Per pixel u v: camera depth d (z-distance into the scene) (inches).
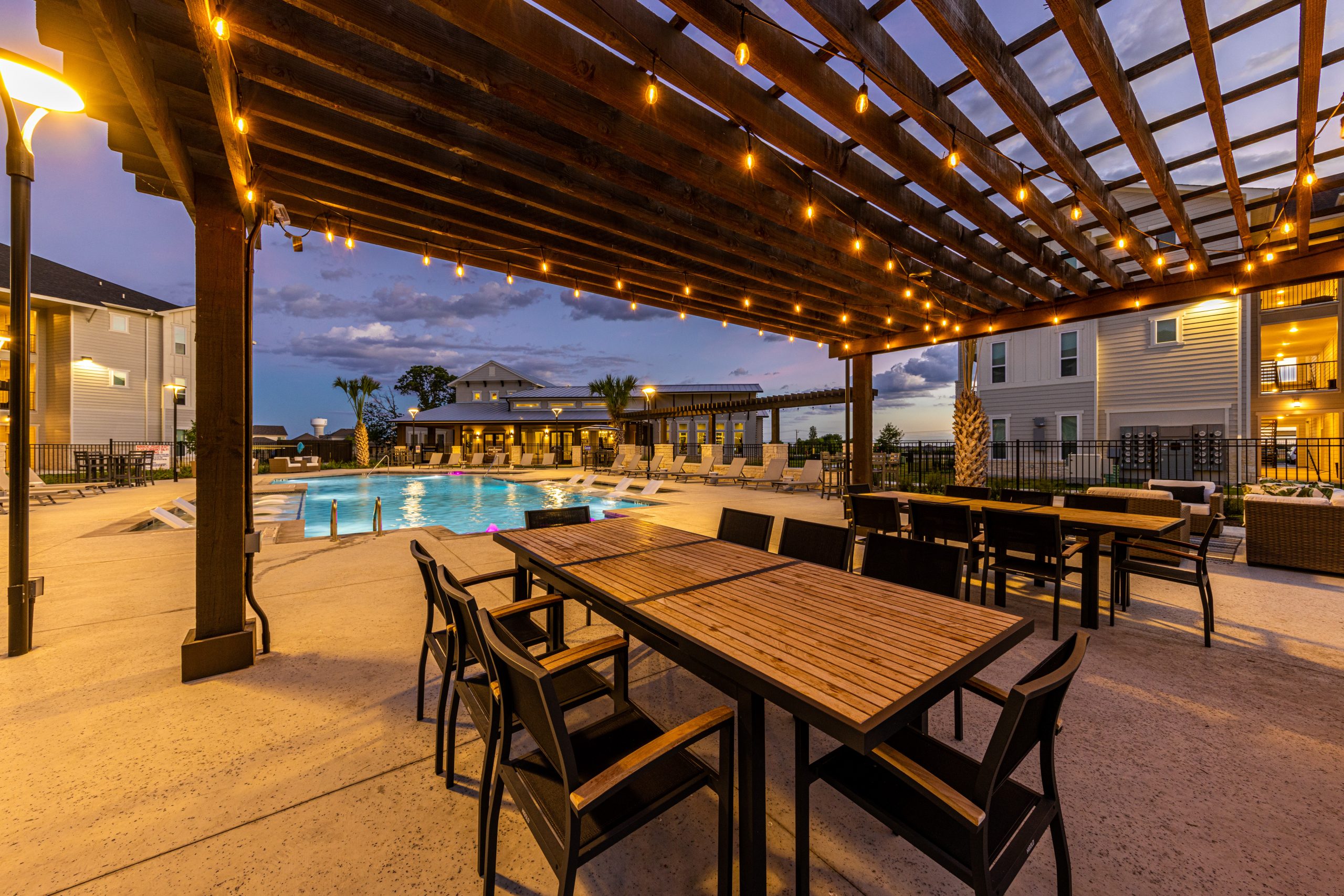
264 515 390.6
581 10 76.5
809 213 139.5
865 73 87.6
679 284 204.7
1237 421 432.8
